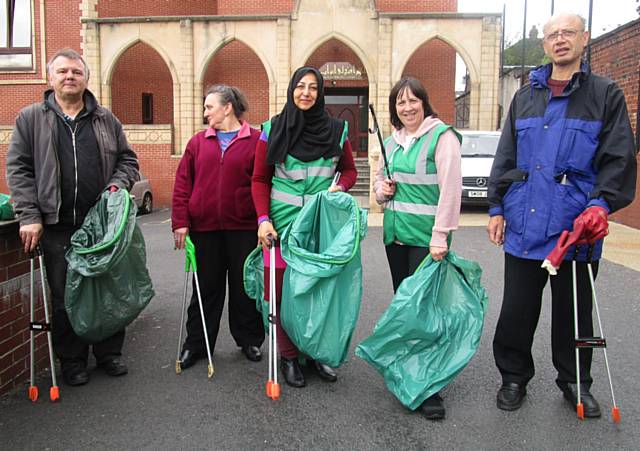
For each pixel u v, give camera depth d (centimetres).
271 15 1778
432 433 326
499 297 620
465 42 1742
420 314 338
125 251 367
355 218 363
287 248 367
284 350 394
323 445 313
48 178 368
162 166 1802
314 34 1794
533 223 335
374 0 1777
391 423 338
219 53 2153
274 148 377
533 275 345
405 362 349
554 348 356
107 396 375
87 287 369
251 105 2159
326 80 2164
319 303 354
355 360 439
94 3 1948
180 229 412
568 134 327
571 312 345
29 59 1986
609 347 459
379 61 1762
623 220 1149
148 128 1795
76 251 361
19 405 360
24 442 316
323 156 383
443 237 344
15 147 368
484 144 1443
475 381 398
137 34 1808
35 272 409
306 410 355
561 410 352
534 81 341
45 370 420
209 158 411
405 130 376
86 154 383
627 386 386
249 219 418
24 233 356
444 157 347
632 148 318
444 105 2111
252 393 380
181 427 334
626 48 1105
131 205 385
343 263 348
